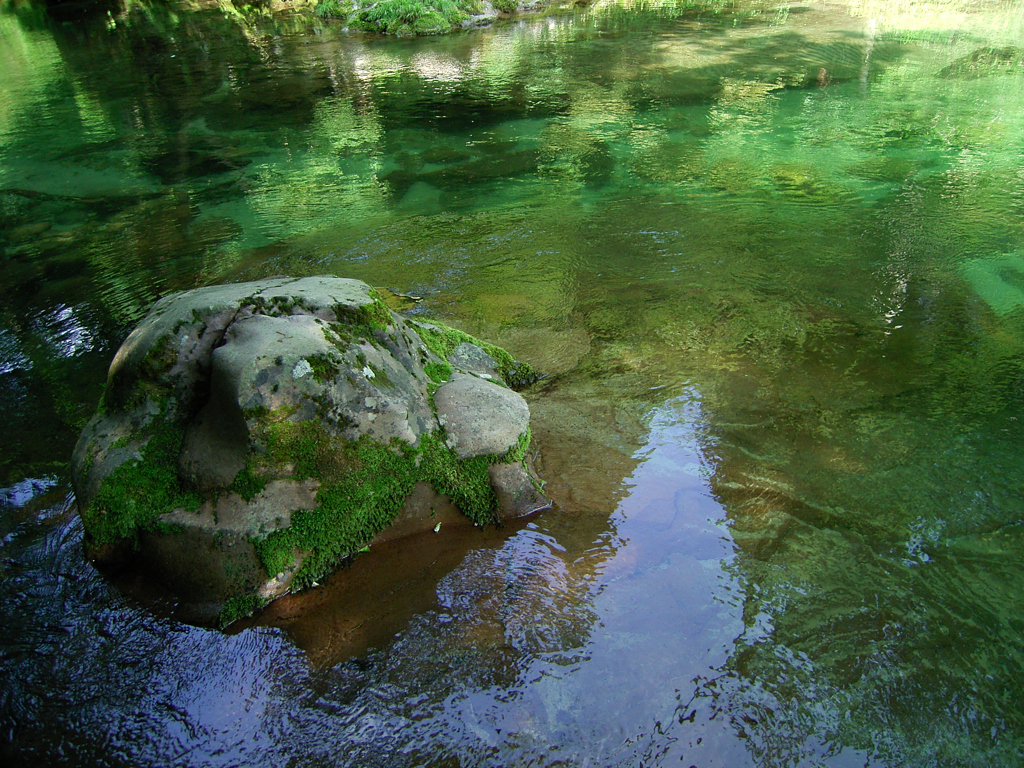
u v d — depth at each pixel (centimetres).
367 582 306
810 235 663
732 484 361
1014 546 322
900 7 1728
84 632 288
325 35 1731
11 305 588
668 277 595
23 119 1143
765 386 444
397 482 326
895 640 278
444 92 1204
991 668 267
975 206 713
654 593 299
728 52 1385
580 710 254
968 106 1024
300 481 307
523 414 368
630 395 436
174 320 326
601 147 924
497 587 304
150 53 1592
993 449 383
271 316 335
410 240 684
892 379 449
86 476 319
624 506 346
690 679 265
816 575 307
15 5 2227
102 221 762
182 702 262
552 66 1342
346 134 1018
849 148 886
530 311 546
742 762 239
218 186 852
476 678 266
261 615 293
